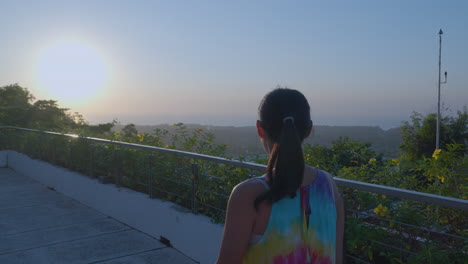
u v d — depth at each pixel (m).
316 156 5.00
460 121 29.02
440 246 2.66
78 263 4.50
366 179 3.83
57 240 5.22
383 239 2.96
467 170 3.38
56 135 8.63
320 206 1.39
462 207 2.20
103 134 8.45
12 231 5.60
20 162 10.30
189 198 4.93
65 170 7.96
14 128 10.96
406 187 3.63
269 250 1.32
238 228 1.33
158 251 4.81
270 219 1.32
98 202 6.61
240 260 1.35
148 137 6.95
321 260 1.36
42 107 18.98
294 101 1.41
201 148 5.76
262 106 1.44
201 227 4.43
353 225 2.98
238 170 4.32
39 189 8.38
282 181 1.31
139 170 5.82
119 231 5.56
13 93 20.72
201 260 4.45
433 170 3.39
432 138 29.20
